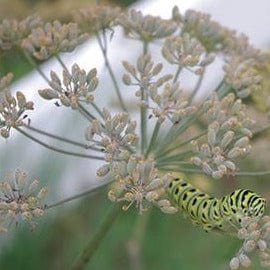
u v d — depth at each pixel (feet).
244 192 1.47
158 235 2.13
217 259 2.11
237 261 1.45
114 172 1.46
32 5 1.98
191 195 1.53
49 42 1.63
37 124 2.20
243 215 1.46
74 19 1.71
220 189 1.92
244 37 1.77
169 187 1.55
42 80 2.29
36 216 1.48
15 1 1.95
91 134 1.49
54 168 2.15
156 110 1.54
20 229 2.14
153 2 2.47
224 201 1.48
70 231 2.17
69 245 2.17
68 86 1.53
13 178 1.48
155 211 2.14
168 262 2.11
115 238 2.16
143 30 1.69
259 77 1.65
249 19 2.41
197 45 1.61
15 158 2.15
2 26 1.68
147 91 1.55
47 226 2.15
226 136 1.50
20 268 2.15
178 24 1.76
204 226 1.52
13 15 1.95
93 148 1.52
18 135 2.17
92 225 2.18
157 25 1.69
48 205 1.49
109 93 2.21
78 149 2.18
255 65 1.74
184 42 1.61
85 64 2.32
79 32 1.67
